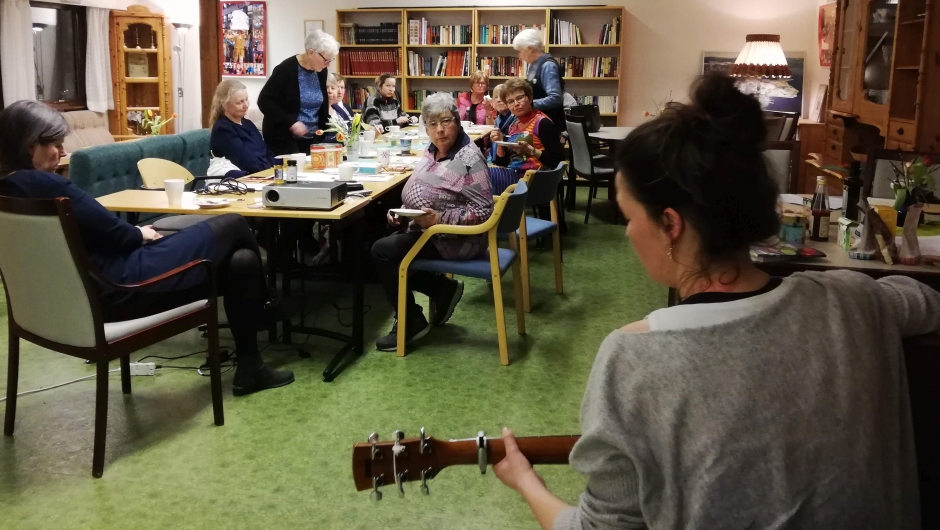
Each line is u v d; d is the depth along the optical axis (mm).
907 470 894
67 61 7914
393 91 7230
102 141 7742
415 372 3314
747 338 833
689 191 871
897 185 2824
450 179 3391
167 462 2541
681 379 820
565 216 6812
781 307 857
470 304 4297
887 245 2412
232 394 3066
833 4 7434
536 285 4688
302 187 3133
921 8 4469
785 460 799
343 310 4176
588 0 8406
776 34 7852
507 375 3297
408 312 3559
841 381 818
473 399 3055
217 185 3730
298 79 5281
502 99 5152
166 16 8367
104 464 2512
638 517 859
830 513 801
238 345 3064
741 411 804
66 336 2451
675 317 871
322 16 8984
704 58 8305
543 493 1049
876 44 5055
